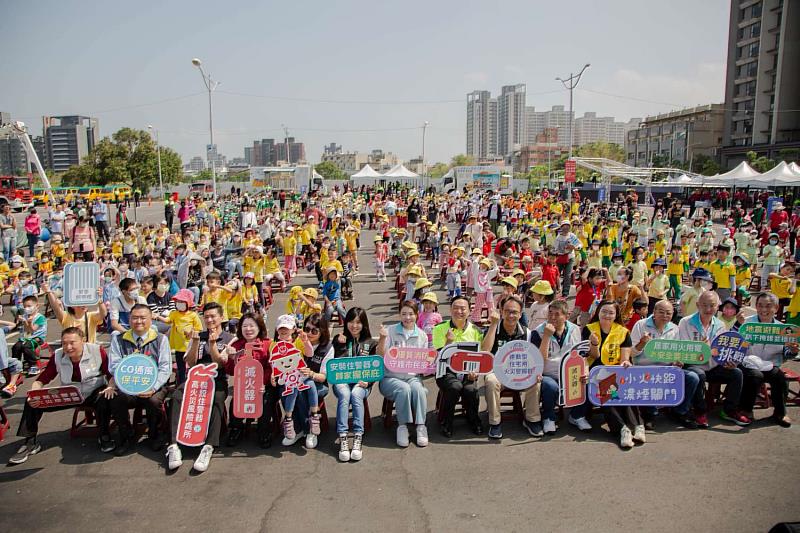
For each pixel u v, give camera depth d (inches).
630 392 253.4
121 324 361.7
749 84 2849.4
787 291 436.1
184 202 1119.0
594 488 211.6
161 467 232.1
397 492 210.5
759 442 248.4
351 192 1688.0
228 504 203.6
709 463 229.8
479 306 447.2
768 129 2733.8
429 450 244.7
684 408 264.1
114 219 1450.5
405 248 550.0
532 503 201.8
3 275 544.7
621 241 772.6
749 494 206.4
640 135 4229.8
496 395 251.9
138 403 244.2
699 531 185.2
